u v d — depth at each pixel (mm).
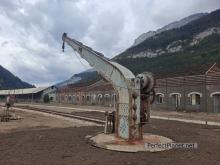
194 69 48188
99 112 41531
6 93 115688
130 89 12172
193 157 10602
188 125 24047
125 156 10609
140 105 12352
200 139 15156
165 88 51188
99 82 76438
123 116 12633
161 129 19844
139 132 12367
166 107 50750
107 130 14734
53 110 46875
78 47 15680
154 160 10086
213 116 35406
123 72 12758
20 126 22016
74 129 18672
